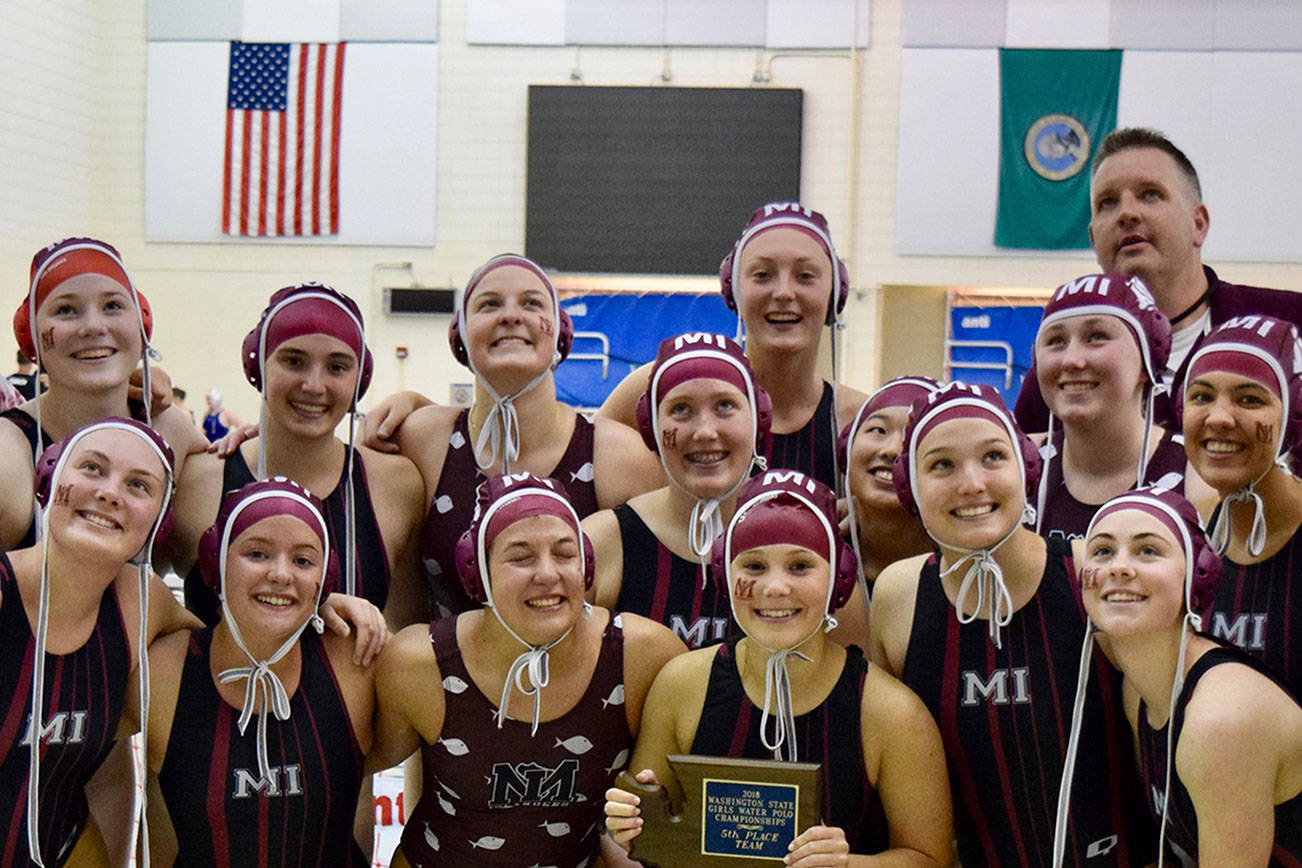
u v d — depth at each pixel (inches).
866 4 689.0
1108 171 181.8
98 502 123.3
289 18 704.4
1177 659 115.0
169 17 701.9
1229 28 659.4
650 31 700.7
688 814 122.6
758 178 686.5
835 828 119.9
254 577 126.4
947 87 684.1
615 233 692.1
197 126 706.2
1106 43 669.9
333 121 706.2
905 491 127.4
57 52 676.7
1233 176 663.1
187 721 131.1
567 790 134.1
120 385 154.8
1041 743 125.7
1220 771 107.2
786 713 124.6
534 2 701.9
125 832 152.0
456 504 164.9
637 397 183.9
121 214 711.1
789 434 167.3
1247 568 127.0
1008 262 685.3
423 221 709.3
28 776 126.2
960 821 133.5
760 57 698.8
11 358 656.4
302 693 133.0
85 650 128.9
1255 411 123.6
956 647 129.0
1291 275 662.5
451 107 706.8
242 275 713.0
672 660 133.2
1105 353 141.9
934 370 698.8
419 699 133.6
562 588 126.0
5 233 650.2
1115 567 114.0
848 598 126.0
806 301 160.7
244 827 130.6
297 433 153.0
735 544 123.0
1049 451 156.7
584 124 691.4
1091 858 126.6
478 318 160.1
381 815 207.0
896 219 692.1
